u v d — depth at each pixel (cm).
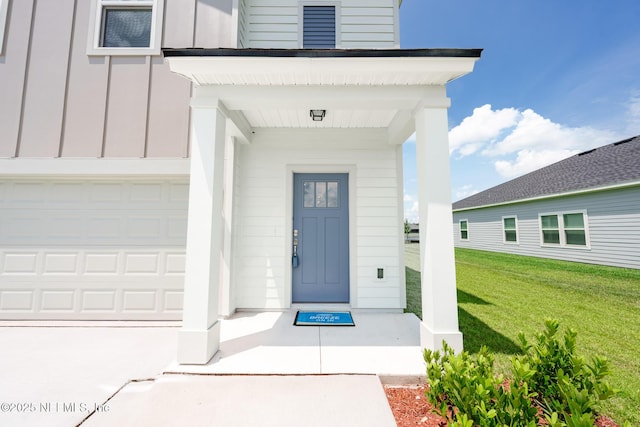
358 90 278
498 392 152
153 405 195
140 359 267
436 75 260
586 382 169
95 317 377
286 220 428
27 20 393
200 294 255
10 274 378
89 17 395
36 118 381
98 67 389
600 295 551
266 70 253
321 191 446
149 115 388
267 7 454
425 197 273
